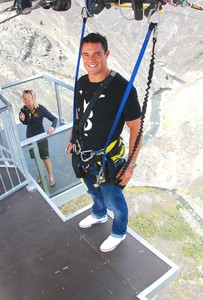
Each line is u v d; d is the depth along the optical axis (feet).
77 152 8.53
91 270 9.66
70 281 9.39
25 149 13.79
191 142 126.72
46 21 190.90
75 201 67.77
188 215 97.19
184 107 161.89
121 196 9.12
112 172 8.18
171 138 130.62
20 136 17.63
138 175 115.96
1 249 10.46
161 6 5.90
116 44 215.10
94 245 10.39
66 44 181.16
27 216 11.53
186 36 257.34
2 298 9.07
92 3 7.27
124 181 8.45
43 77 16.05
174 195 105.60
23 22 166.91
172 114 158.71
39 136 13.76
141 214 96.37
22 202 12.11
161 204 101.09
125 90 7.45
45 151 14.19
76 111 8.40
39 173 14.76
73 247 10.38
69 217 11.38
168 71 220.23
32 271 9.73
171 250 84.84
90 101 7.63
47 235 10.82
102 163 8.16
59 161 15.21
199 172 114.83
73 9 207.92
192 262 80.84
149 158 121.49
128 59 207.92
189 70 214.07
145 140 142.10
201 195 104.12
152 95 181.06
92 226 10.99
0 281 9.52
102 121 7.72
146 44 6.00
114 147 8.07
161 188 108.99
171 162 119.24
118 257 9.96
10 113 10.71
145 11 6.06
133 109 7.52
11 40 156.46
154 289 9.06
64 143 14.92
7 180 13.03
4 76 144.66
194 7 6.07
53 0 8.58
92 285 9.26
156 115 161.17
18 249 10.43
